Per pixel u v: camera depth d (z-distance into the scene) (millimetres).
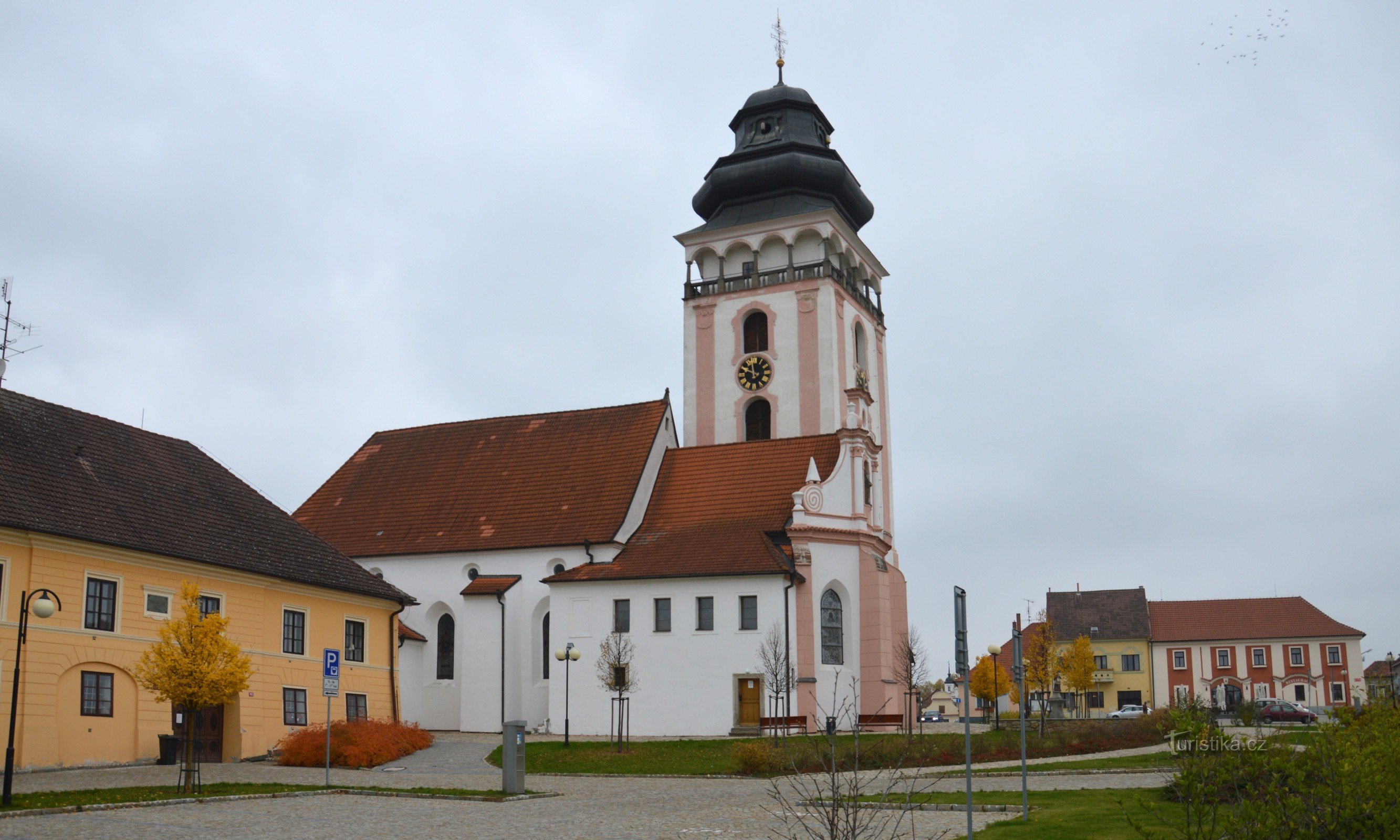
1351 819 15758
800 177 87500
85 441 49281
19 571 41438
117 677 44469
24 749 40406
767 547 62500
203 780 38656
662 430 74250
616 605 62812
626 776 43000
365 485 77812
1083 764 42625
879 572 64125
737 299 84250
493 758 49656
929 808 29641
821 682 61531
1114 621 129500
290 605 53500
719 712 59938
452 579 70188
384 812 30375
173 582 47406
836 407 80312
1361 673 120688
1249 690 123562
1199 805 16266
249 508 55656
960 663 22609
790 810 29281
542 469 73625
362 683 57719
